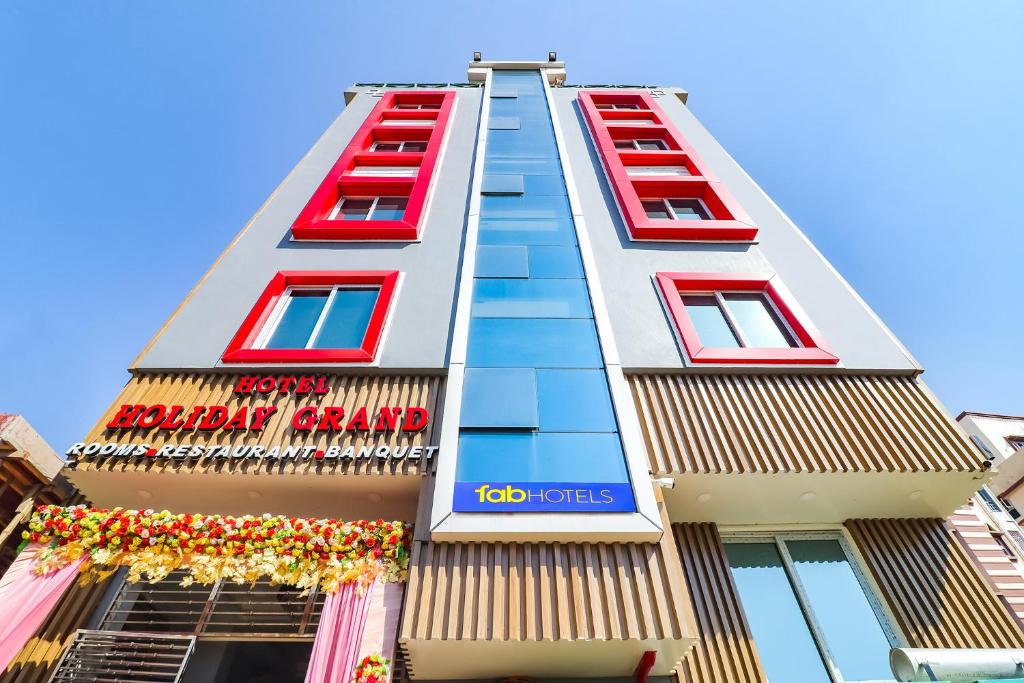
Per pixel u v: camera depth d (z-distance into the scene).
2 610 5.95
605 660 6.00
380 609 6.07
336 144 16.12
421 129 16.64
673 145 16.50
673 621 5.76
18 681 6.41
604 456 7.38
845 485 7.88
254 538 6.57
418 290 10.65
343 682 5.52
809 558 8.48
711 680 6.89
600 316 9.64
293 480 7.52
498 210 12.67
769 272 11.32
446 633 5.63
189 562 6.52
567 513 6.61
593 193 13.82
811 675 7.20
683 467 7.57
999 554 8.46
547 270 10.77
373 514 8.14
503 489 6.86
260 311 10.09
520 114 17.72
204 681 7.65
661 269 11.41
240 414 8.14
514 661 5.98
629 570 6.25
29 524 6.93
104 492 7.96
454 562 6.26
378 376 8.95
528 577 6.12
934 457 7.79
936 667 5.76
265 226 12.57
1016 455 23.08
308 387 8.67
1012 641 7.28
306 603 6.78
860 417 8.41
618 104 19.36
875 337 9.91
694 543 8.39
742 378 9.05
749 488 7.88
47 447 7.92
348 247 11.92
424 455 7.47
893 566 8.18
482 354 8.95
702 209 14.20
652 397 8.62
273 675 8.07
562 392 8.29
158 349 9.34
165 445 7.70
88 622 7.24
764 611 7.76
